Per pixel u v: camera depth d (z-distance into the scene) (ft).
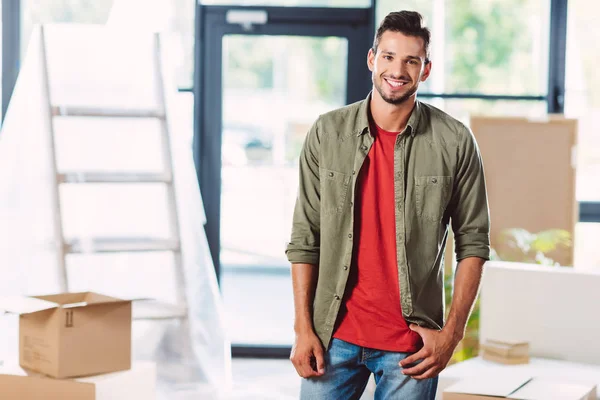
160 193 13.50
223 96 16.30
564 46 15.94
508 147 15.28
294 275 7.41
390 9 16.01
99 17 16.07
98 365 8.58
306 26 16.07
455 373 10.78
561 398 8.84
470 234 7.22
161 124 13.14
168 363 12.76
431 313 7.13
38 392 8.41
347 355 7.10
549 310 11.90
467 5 16.07
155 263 13.35
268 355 16.31
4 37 16.08
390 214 7.02
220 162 16.39
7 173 13.09
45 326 8.45
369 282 7.04
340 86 16.30
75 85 13.34
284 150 16.55
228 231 16.69
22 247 12.98
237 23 16.07
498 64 16.07
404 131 7.00
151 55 13.53
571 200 15.25
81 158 13.32
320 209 7.30
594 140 15.90
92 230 13.21
